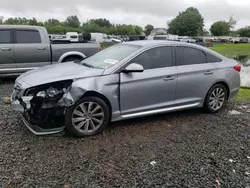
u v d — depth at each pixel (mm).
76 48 8094
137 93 4148
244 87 8047
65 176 2896
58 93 3816
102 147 3590
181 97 4645
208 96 4969
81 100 3764
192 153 3512
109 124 4426
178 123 4594
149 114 4363
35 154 3338
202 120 4781
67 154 3365
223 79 5066
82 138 3848
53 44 7902
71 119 3729
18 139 3736
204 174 3031
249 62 19109
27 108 3641
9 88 7051
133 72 4027
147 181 2863
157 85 4297
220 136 4094
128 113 4172
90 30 86188
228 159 3391
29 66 7641
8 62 7352
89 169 3047
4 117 4590
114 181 2842
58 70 4168
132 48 4426
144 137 3965
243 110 5461
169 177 2949
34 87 3709
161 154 3457
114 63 4109
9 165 3066
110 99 3945
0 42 7199
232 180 2934
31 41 7590
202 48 4934
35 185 2723
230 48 38781
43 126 3934
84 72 3896
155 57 4363
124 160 3271
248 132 4285
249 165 3260
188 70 4621
